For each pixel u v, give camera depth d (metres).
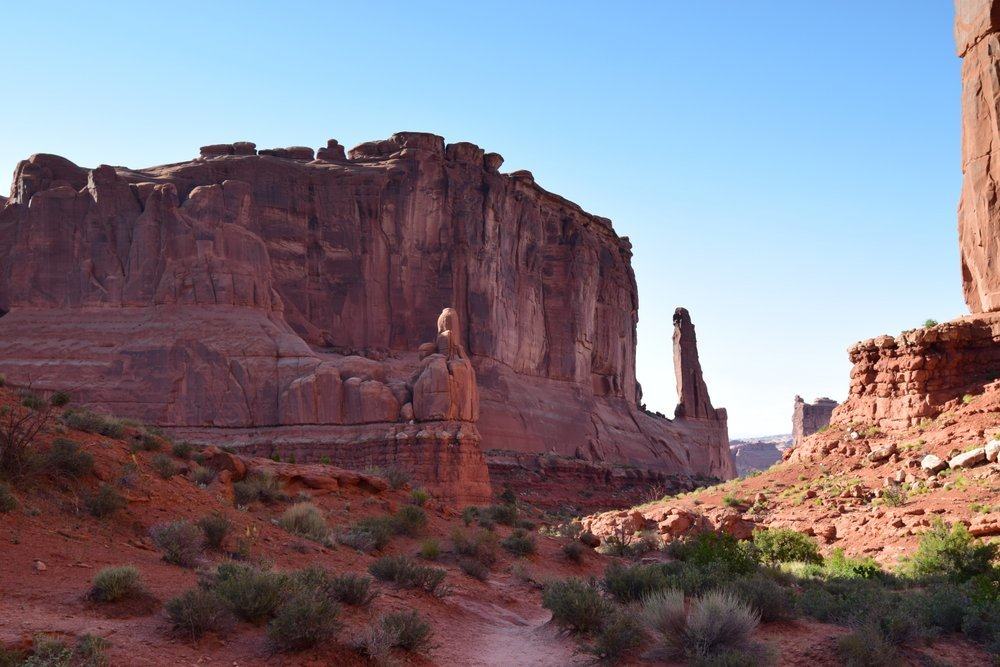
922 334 39.69
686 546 28.52
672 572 21.31
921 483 32.56
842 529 30.95
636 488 88.00
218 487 21.02
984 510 27.23
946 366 39.19
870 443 39.22
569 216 106.62
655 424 115.75
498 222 87.12
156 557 14.61
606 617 14.69
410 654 12.35
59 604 11.04
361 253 78.06
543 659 13.40
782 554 27.86
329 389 55.59
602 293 113.31
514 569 21.72
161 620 11.16
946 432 35.62
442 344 57.66
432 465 51.66
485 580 20.56
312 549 18.52
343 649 11.37
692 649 12.55
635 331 124.38
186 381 57.50
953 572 22.41
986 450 31.75
